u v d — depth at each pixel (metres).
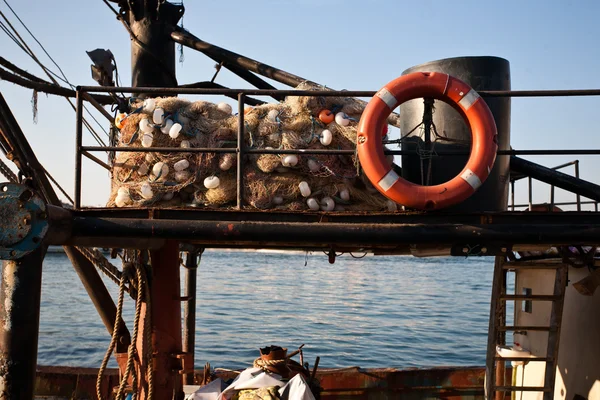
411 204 4.85
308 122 5.73
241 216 5.02
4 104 4.74
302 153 5.18
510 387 6.29
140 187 5.69
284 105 5.88
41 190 5.15
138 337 6.25
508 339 11.23
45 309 28.86
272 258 82.69
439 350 18.97
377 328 22.94
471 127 5.00
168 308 6.30
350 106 5.85
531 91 5.20
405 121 5.81
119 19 8.13
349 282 44.03
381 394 8.62
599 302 6.47
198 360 17.06
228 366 16.36
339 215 4.98
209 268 59.25
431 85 4.97
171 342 6.29
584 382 6.72
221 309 28.00
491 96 5.22
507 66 5.72
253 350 18.53
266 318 25.17
